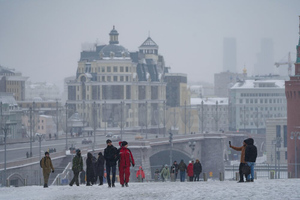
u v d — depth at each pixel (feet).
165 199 219.82
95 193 260.01
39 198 251.80
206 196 219.41
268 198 203.72
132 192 252.83
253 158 278.05
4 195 280.10
